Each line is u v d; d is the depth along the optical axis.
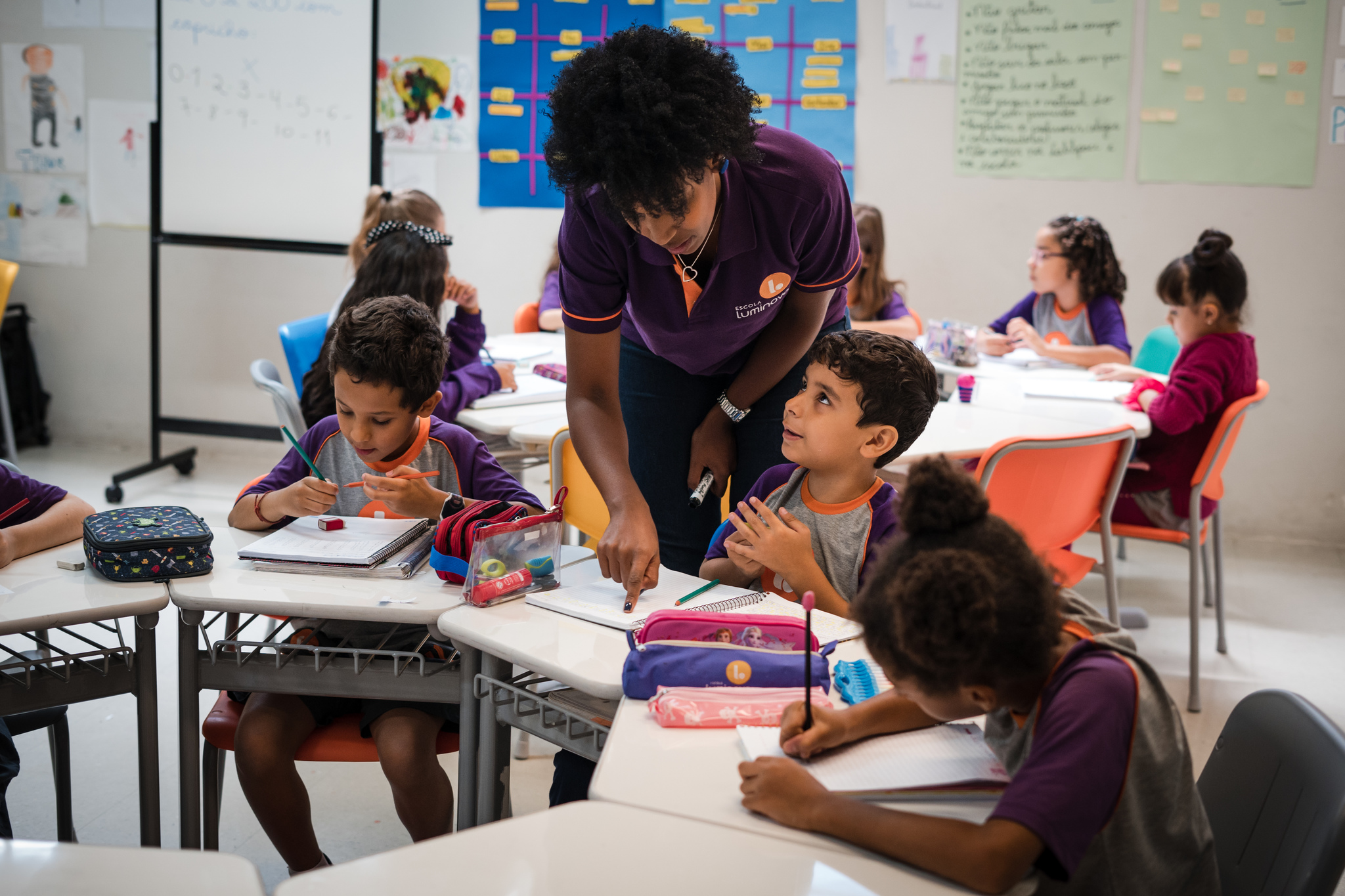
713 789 0.97
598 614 1.32
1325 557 3.87
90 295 4.64
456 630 1.30
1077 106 3.93
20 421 4.66
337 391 1.64
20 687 1.38
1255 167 3.86
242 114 4.12
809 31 4.04
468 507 1.62
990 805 0.94
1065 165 3.98
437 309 2.66
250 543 1.61
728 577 1.59
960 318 4.18
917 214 4.12
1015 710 0.94
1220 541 2.93
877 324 3.50
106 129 4.49
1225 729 1.19
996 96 3.98
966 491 0.88
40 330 4.70
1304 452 4.00
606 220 1.45
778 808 0.92
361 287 2.61
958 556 0.84
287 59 4.07
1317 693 2.72
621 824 0.91
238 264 4.49
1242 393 2.65
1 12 4.45
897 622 0.85
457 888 0.82
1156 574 3.66
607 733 1.21
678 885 0.83
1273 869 1.03
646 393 1.88
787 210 1.47
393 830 2.03
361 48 4.03
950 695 0.87
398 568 1.46
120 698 2.51
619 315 1.61
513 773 2.29
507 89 4.22
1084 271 3.52
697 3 4.08
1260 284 3.93
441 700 1.44
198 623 1.41
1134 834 0.92
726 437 1.87
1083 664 0.91
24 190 4.59
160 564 1.43
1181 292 2.69
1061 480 2.24
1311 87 3.78
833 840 0.89
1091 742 0.86
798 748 1.00
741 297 1.56
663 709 1.08
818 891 0.83
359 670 1.43
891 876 0.85
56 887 0.83
